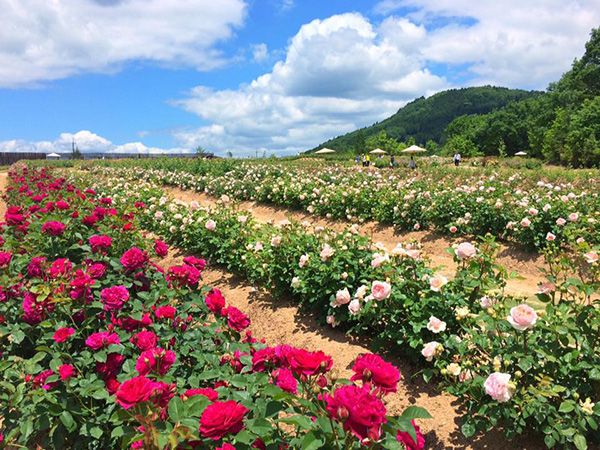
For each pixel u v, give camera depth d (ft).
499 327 10.45
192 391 7.16
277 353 7.68
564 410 8.71
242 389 8.01
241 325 9.86
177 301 12.12
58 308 10.85
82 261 14.65
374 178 49.98
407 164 118.52
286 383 6.56
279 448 6.56
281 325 16.80
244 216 23.65
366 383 5.93
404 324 12.76
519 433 9.56
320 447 5.71
